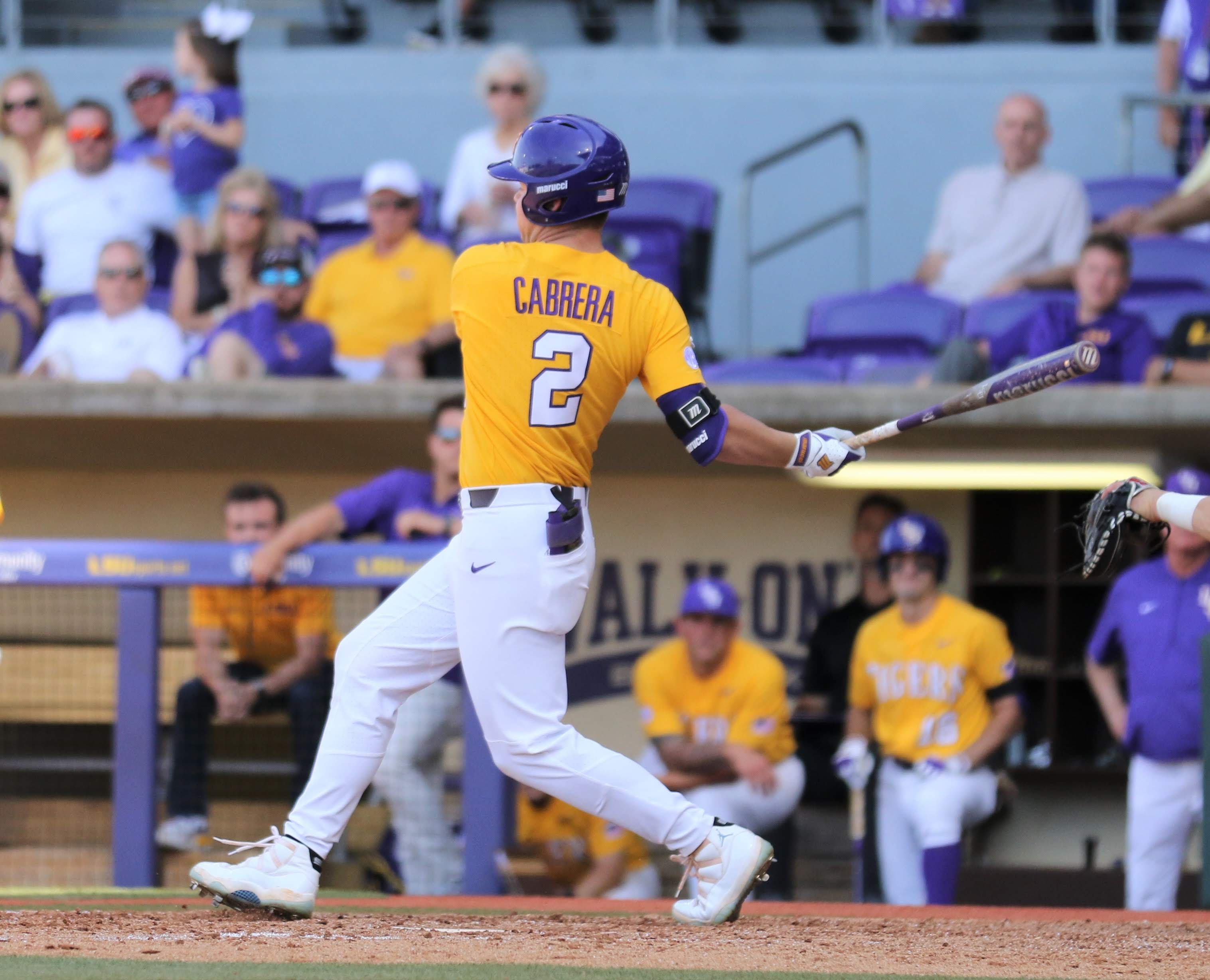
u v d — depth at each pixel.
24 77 34.72
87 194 32.88
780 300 41.28
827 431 12.55
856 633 25.53
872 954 11.46
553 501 11.75
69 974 9.36
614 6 44.75
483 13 45.03
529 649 11.83
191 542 20.78
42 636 22.16
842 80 41.62
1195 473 22.47
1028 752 27.83
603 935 12.39
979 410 24.38
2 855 21.84
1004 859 27.16
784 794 22.97
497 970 9.88
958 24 42.72
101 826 21.84
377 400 24.80
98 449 27.41
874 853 23.58
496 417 11.69
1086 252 26.11
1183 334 26.75
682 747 22.78
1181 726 22.09
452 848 20.67
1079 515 12.74
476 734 20.23
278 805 20.86
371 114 42.38
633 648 28.08
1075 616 28.66
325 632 20.94
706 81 41.94
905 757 22.38
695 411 11.87
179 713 20.97
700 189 36.59
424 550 20.55
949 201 33.88
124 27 44.69
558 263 11.80
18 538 28.80
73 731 22.02
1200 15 36.81
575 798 12.12
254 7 45.28
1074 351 11.53
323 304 30.31
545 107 42.09
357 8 45.12
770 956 11.17
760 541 27.95
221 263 30.58
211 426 25.45
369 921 13.17
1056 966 10.85
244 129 42.50
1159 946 12.41
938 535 22.50
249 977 9.33
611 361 11.78
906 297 31.95
